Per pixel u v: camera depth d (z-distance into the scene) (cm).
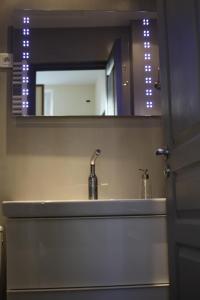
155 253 173
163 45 179
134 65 232
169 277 171
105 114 226
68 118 223
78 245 169
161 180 223
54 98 225
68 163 220
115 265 170
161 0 182
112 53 232
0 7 230
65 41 231
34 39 229
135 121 227
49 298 167
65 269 168
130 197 220
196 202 139
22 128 221
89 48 231
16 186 216
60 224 170
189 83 143
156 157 225
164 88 177
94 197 205
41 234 169
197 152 136
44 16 231
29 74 226
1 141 219
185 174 151
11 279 167
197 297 139
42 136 221
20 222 169
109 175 221
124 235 172
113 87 229
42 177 218
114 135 225
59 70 228
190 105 143
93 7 234
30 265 168
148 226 174
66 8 232
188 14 143
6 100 223
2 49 226
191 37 140
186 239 149
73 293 167
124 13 235
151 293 171
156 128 228
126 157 224
